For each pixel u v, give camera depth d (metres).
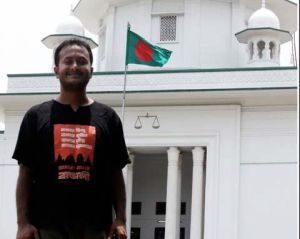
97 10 39.53
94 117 5.45
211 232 31.88
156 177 37.31
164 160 37.28
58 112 5.40
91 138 5.36
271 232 31.55
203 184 33.62
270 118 32.44
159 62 32.00
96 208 5.35
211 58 36.66
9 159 34.22
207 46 36.81
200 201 32.50
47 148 5.31
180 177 33.75
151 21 37.56
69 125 5.37
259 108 32.62
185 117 33.06
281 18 39.78
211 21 37.06
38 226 5.28
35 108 5.45
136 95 32.59
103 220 5.41
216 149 32.53
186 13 37.16
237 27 36.91
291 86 31.62
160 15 37.50
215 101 32.69
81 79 5.47
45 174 5.29
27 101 33.94
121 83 33.78
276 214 31.67
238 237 31.66
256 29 34.34
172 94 32.25
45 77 34.44
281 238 31.45
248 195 32.00
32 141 5.36
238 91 31.69
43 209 5.27
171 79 33.44
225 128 32.66
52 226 5.24
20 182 5.36
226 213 31.88
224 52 36.69
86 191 5.30
